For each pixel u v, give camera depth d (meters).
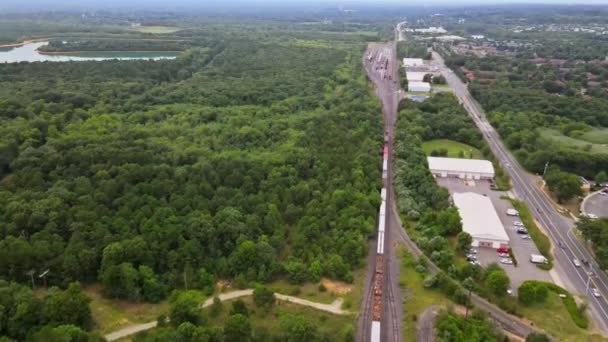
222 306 107.38
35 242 115.62
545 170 189.25
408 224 148.12
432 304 110.25
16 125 198.12
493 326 100.44
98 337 92.62
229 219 130.50
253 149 190.75
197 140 195.00
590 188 180.88
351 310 108.00
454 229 139.50
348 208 143.75
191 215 131.25
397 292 115.31
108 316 104.00
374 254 132.00
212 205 139.25
